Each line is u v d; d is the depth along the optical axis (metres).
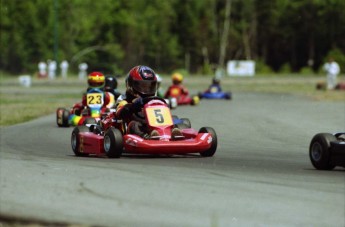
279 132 59.16
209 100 111.50
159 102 41.56
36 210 23.78
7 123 71.81
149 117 40.72
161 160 38.59
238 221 22.88
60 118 66.31
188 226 22.19
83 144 42.53
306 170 34.53
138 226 22.05
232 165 36.38
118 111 41.81
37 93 139.50
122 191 27.23
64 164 35.78
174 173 32.28
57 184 28.66
